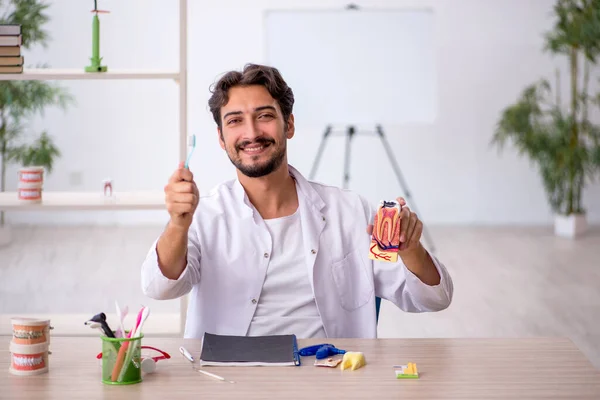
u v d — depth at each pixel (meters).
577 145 6.45
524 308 4.32
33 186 2.79
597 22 6.16
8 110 6.38
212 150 6.92
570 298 4.53
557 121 6.45
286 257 1.88
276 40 6.25
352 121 6.30
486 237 6.49
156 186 6.88
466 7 6.92
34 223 6.92
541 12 6.91
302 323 1.86
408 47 6.21
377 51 6.22
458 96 7.03
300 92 6.29
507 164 7.11
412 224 1.66
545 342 1.68
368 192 7.09
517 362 1.54
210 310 1.86
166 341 1.67
